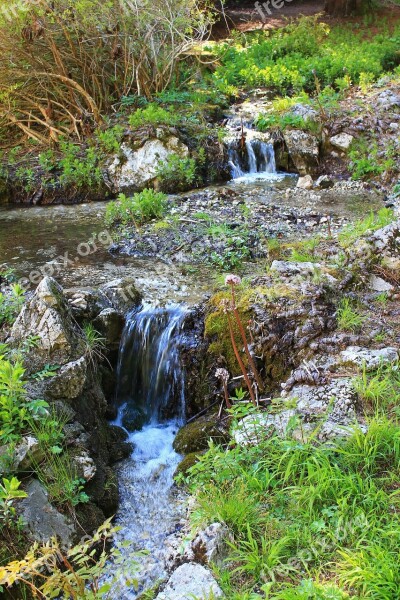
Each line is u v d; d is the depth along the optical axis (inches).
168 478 183.3
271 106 446.6
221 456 150.1
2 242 307.4
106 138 391.5
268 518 132.3
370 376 172.4
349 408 160.6
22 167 390.0
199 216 311.3
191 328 214.7
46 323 191.6
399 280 219.5
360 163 374.6
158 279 254.7
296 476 143.9
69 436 171.5
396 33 616.1
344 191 355.3
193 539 129.0
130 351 221.1
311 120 401.7
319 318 197.2
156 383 216.4
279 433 155.6
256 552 123.0
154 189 373.4
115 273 264.1
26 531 146.1
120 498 177.0
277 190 362.3
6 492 135.2
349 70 485.1
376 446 143.1
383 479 137.4
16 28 385.4
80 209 358.0
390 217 267.1
